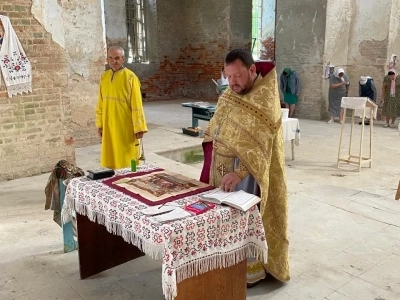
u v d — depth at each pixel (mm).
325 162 6629
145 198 2566
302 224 4164
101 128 4906
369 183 5586
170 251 2143
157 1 13977
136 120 4703
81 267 3143
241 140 2623
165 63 14695
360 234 3939
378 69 10523
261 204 2635
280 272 3000
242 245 2527
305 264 3381
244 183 2832
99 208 2645
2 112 5387
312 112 10805
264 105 2619
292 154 6742
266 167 2621
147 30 14266
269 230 2975
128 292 3006
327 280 3145
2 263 3396
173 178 2949
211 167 2895
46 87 5730
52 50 5691
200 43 14289
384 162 6641
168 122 10023
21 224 4160
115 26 13234
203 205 2424
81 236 3092
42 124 5785
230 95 2775
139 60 14320
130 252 3432
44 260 3449
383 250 3627
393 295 2953
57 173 3531
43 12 5508
